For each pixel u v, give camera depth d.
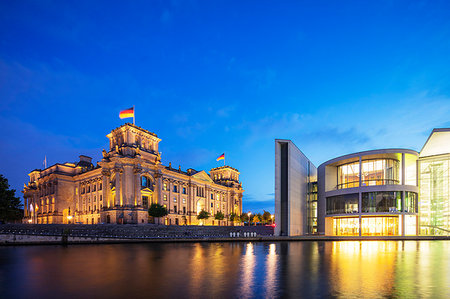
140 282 15.37
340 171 71.62
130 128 87.19
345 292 12.85
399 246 37.97
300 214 71.75
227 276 16.83
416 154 63.84
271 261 23.12
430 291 12.95
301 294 12.61
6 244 45.06
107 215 85.31
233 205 135.38
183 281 15.50
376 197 60.94
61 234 48.41
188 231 69.94
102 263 23.06
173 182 101.50
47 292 13.54
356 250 32.28
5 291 13.80
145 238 50.56
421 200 65.12
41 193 113.44
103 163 85.94
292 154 67.50
